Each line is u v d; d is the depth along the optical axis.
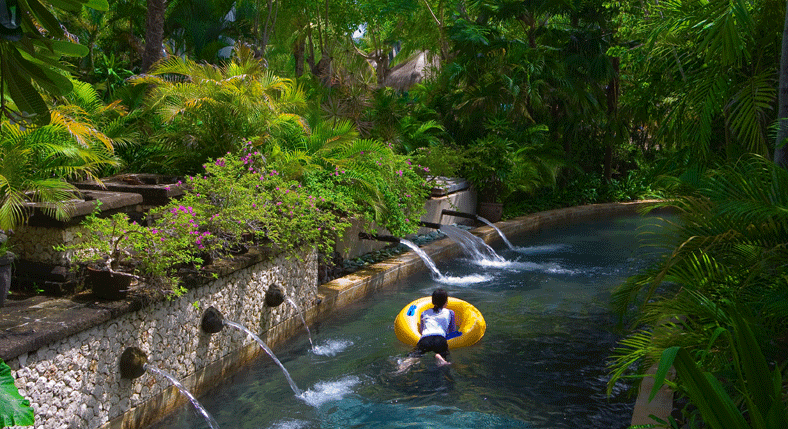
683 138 7.92
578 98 19.66
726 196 4.26
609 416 5.09
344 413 5.11
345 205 8.83
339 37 25.03
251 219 6.60
